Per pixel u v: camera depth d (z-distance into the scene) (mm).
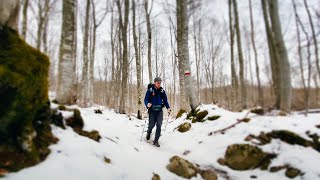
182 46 8648
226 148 5207
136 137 6582
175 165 4570
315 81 10156
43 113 3809
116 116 10383
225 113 6688
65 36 5312
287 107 6152
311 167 4359
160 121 6184
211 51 25594
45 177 3010
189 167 4570
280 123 5391
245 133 5418
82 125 4777
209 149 5418
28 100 3379
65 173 3225
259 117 5855
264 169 4660
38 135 3562
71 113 4652
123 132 6523
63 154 3588
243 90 10133
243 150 4906
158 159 4957
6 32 3459
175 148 5980
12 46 3412
